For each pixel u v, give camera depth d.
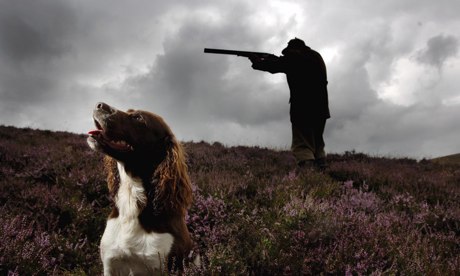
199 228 4.24
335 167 7.79
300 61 7.48
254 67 7.74
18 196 5.05
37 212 4.63
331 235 3.85
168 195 3.27
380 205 5.54
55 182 6.09
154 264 3.05
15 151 7.52
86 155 7.43
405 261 3.54
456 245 4.48
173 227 3.21
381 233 4.02
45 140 9.85
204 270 2.99
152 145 3.41
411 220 5.19
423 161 11.29
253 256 3.43
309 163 7.39
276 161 8.80
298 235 3.76
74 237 4.22
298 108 7.57
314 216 4.20
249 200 5.32
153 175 3.31
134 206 3.19
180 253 3.15
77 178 5.71
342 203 5.20
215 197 5.04
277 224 4.18
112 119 3.24
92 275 3.65
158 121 3.54
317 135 7.73
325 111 7.66
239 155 8.94
